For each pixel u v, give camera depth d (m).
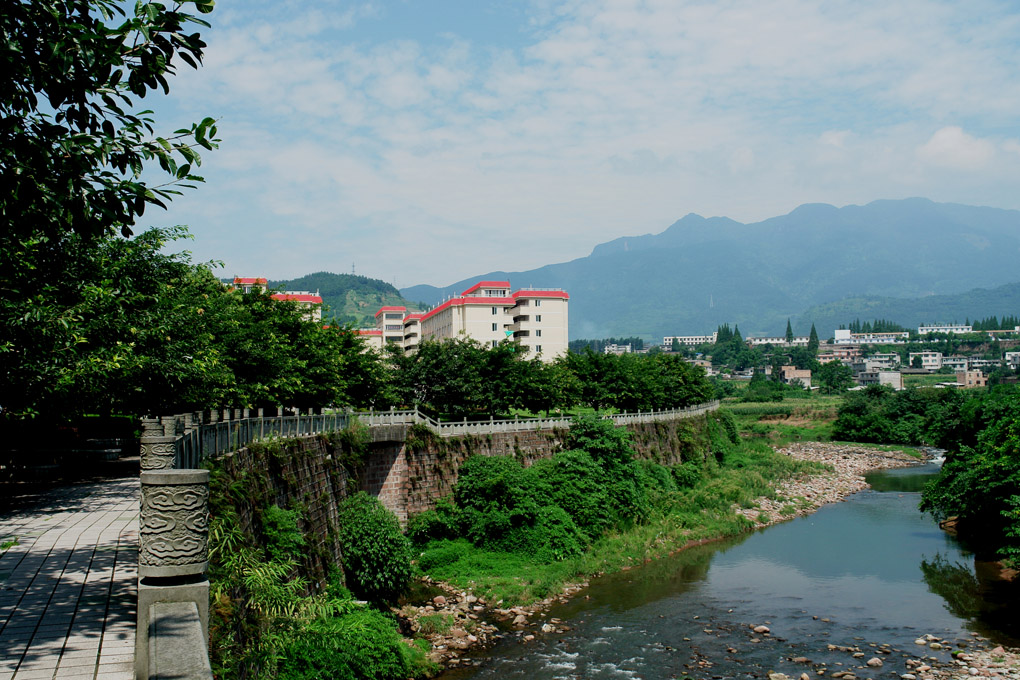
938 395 135.50
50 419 32.16
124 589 14.95
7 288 20.12
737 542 58.53
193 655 7.33
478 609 41.38
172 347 30.48
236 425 28.06
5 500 25.88
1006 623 39.56
